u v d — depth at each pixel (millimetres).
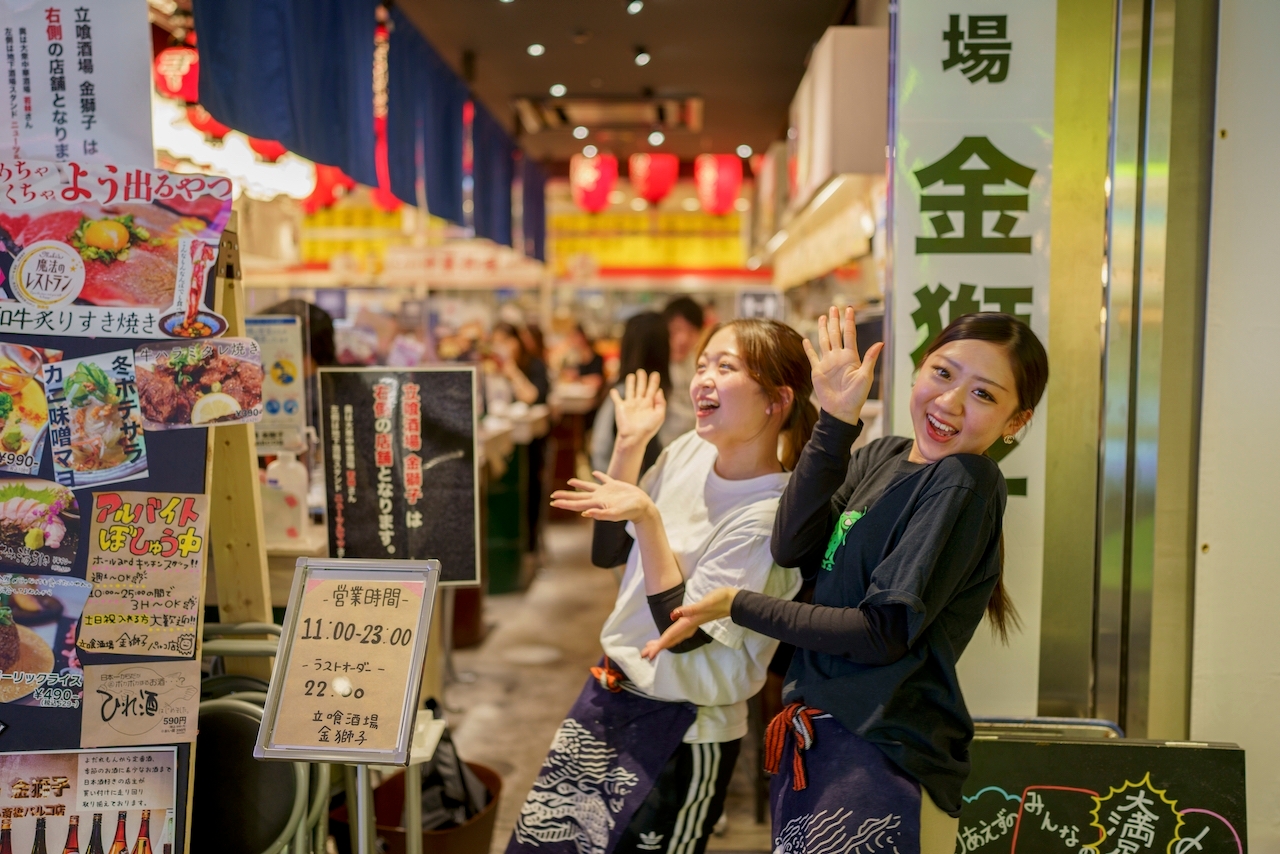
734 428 1588
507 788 2824
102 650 1656
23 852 1648
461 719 3340
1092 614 2186
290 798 1791
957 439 1369
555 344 10875
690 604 1479
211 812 1802
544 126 6379
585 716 1673
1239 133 2088
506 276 10898
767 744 1471
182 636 1670
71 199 1690
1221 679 2182
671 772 1573
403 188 4078
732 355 1593
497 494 4977
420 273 10984
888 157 2143
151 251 1693
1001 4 2092
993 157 2113
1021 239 2129
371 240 11633
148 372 1686
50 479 1667
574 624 4508
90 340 1682
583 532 6688
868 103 2857
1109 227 2115
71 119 1860
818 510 1413
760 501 1555
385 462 2121
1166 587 2172
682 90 5379
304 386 2332
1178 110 2098
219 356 1693
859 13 3371
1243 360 2129
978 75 2105
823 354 1420
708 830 1609
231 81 2424
